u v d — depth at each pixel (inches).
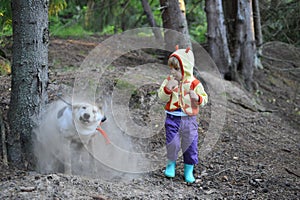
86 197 134.1
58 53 334.6
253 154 210.7
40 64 159.8
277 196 161.0
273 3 421.4
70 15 485.4
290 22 426.6
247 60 342.3
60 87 218.2
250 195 160.9
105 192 143.6
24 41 156.0
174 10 281.6
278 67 407.8
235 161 197.5
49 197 130.3
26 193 130.9
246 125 254.2
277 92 362.3
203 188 166.1
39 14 156.9
